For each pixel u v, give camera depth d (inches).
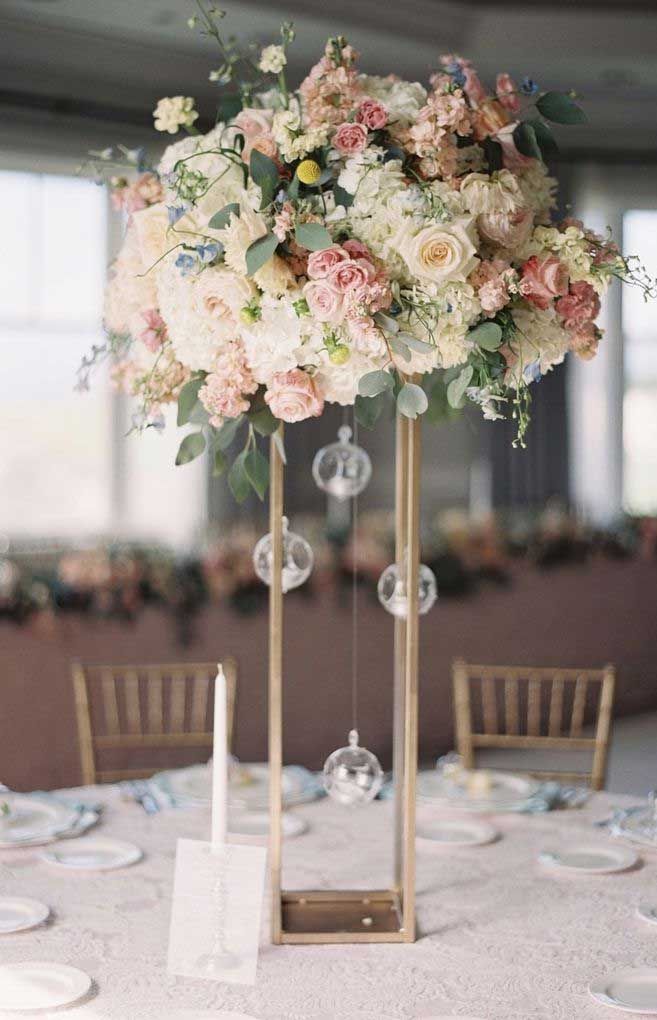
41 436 332.5
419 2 274.7
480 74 303.0
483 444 374.6
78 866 88.0
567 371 382.6
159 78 286.7
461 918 81.1
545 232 75.3
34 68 273.7
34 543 304.5
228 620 197.5
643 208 366.0
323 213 73.0
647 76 311.3
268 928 79.5
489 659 244.5
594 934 78.5
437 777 111.6
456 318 72.0
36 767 178.4
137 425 84.4
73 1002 67.0
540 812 103.5
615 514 339.0
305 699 207.9
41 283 329.7
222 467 83.4
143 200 83.0
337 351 72.1
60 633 179.3
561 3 286.7
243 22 261.6
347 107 75.4
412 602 77.4
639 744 259.6
